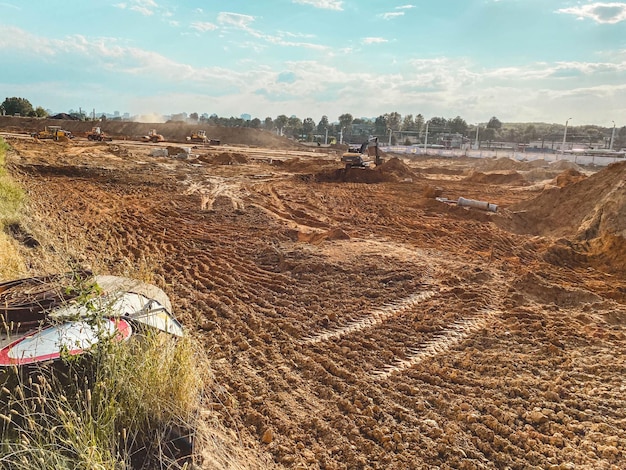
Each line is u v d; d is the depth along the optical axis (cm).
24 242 1091
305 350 693
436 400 565
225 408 520
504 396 583
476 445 484
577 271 1307
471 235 1614
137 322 458
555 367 670
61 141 4856
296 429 498
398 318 837
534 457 466
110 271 970
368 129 16412
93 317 393
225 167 3562
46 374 362
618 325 849
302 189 2666
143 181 2481
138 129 8412
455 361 679
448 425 516
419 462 453
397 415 532
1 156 2481
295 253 1204
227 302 876
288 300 905
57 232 1313
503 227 1822
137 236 1378
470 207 2086
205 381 531
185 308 830
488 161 5050
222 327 765
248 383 589
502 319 848
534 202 2022
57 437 309
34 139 4959
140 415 361
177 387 393
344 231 1486
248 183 2752
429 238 1549
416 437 489
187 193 2253
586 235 1524
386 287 998
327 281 1020
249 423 506
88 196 2005
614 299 1042
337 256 1200
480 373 647
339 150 7750
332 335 755
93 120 8988
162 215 1716
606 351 725
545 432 516
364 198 2444
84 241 1245
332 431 496
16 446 303
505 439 497
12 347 389
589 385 619
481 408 551
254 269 1095
